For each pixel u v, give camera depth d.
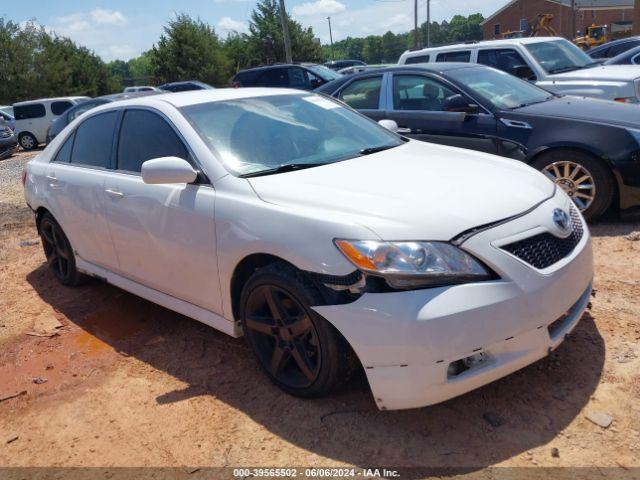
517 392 3.07
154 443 2.98
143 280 4.06
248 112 3.96
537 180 3.39
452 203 2.89
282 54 43.94
